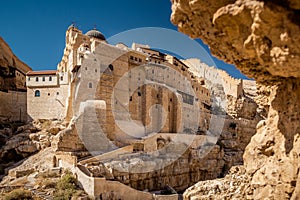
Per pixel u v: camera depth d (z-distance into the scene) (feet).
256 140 37.88
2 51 187.73
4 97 161.27
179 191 145.07
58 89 162.81
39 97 163.32
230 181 53.67
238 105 250.78
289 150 29.48
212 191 52.21
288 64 21.77
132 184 120.67
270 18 19.84
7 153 127.85
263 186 33.27
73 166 103.65
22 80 199.41
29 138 135.74
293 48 20.35
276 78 31.50
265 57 23.16
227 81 261.03
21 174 107.24
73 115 144.15
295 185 28.17
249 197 36.58
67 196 85.20
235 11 21.39
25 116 166.09
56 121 152.15
